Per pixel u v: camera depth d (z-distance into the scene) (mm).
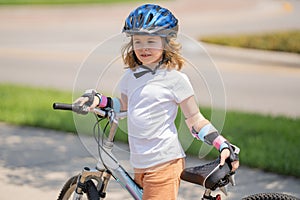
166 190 3691
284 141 7980
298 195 6125
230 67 16438
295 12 30266
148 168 3699
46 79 13461
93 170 3998
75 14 28094
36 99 10672
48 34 21969
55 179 6473
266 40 20188
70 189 4363
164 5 31938
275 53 18547
